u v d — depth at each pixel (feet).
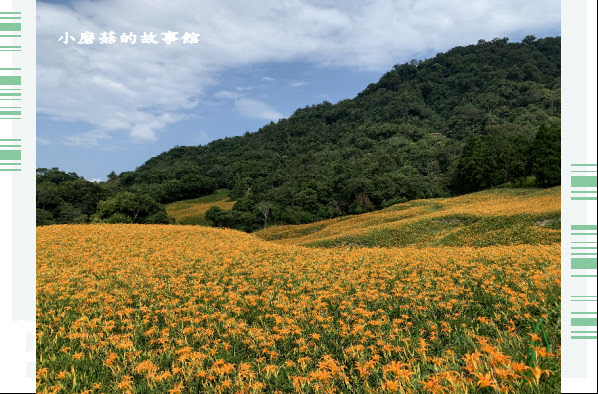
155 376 14.85
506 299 21.04
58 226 75.46
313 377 13.32
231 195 295.89
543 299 19.69
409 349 16.66
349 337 18.51
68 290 29.17
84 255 45.11
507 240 72.95
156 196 296.71
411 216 124.16
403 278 30.09
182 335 19.83
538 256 33.24
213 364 15.48
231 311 23.71
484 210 101.04
